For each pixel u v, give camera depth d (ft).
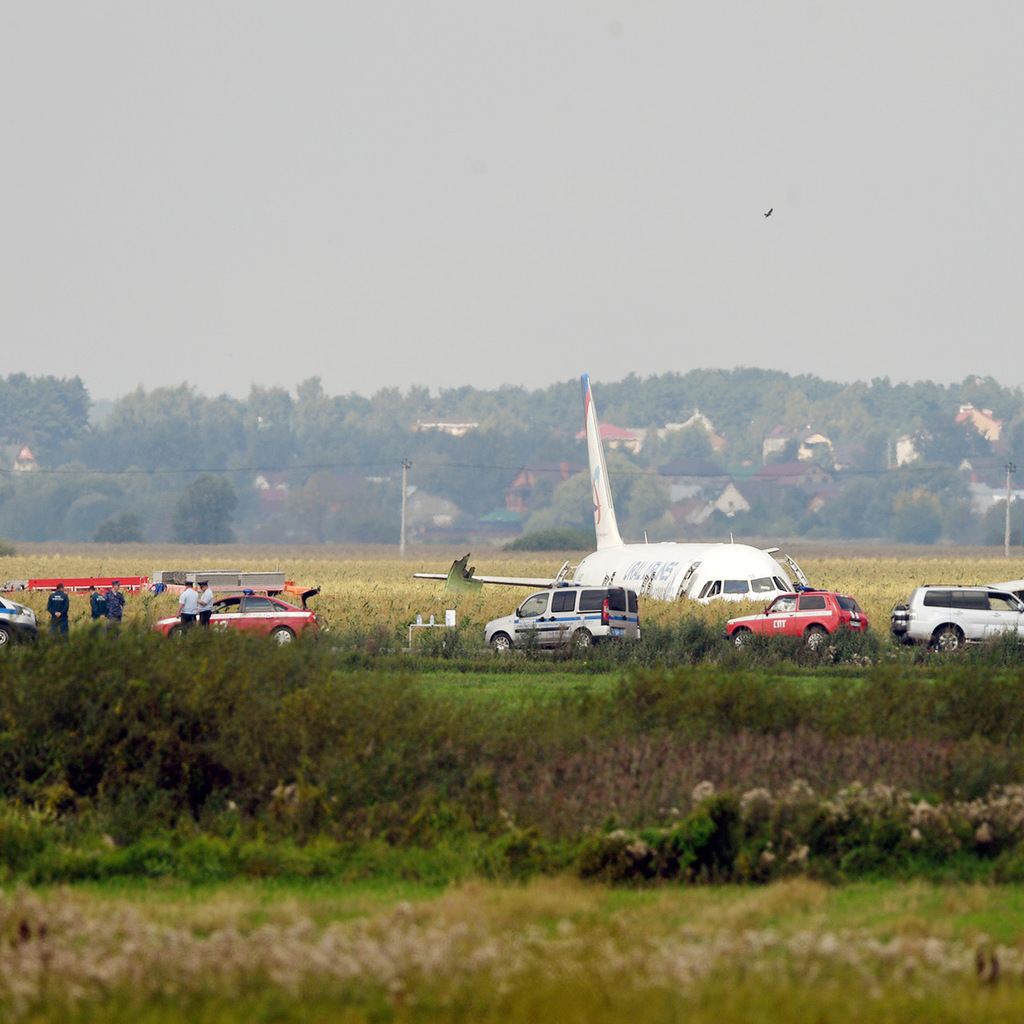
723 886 161.99
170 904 147.64
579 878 163.53
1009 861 165.58
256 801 189.88
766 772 191.11
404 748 196.24
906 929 136.56
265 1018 104.83
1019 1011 104.88
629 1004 104.73
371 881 163.32
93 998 106.32
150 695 202.08
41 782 191.31
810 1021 102.73
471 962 113.91
